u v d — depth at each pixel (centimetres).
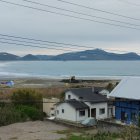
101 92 4003
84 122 2936
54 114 3662
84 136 2434
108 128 2591
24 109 3319
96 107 3453
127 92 2777
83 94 3634
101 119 3250
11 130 2725
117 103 2858
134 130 1255
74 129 2789
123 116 2795
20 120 3152
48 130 2741
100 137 1850
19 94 3769
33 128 2817
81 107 3331
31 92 3875
